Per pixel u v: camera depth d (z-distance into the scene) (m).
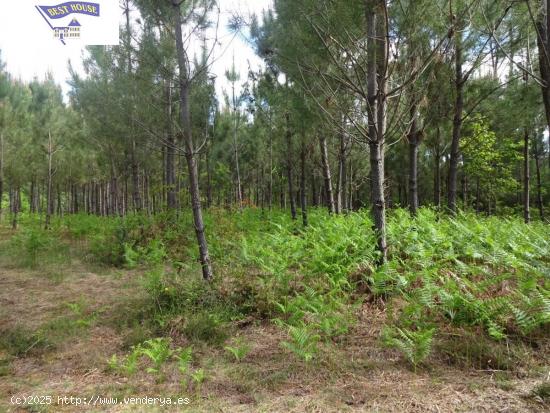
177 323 4.93
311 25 5.61
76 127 17.02
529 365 3.63
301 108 8.58
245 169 22.27
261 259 6.64
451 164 9.92
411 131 9.09
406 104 6.35
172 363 4.06
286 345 3.92
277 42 6.74
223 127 17.27
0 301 6.39
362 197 24.53
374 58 5.46
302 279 6.25
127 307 5.75
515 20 7.18
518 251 6.29
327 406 3.14
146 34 6.34
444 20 5.57
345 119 7.51
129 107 8.38
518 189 21.34
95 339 4.82
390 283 5.62
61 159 18.77
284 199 22.89
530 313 4.29
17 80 18.11
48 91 20.89
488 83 9.64
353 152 13.28
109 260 9.45
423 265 5.73
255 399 3.29
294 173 17.69
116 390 3.53
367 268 6.10
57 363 4.18
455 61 8.73
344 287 5.85
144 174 18.38
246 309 5.47
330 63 6.14
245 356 4.16
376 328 4.64
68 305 5.75
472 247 6.72
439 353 3.96
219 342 4.53
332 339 4.44
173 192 11.87
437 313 4.77
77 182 22.33
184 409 3.19
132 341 4.59
